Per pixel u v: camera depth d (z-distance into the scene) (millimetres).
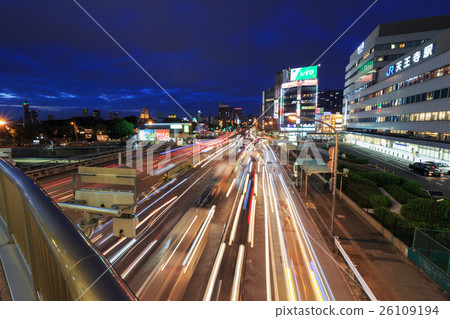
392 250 12672
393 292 9633
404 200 20109
